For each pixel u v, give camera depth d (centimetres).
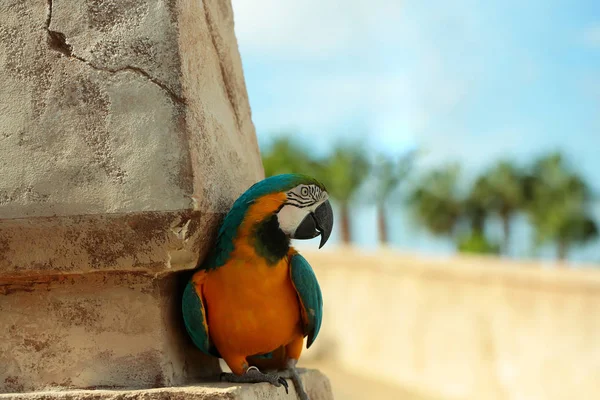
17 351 234
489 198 3183
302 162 2759
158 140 211
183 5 219
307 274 247
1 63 223
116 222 213
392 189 2873
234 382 244
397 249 1377
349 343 1316
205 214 221
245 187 272
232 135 263
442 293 1165
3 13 223
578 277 962
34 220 217
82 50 217
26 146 219
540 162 3134
